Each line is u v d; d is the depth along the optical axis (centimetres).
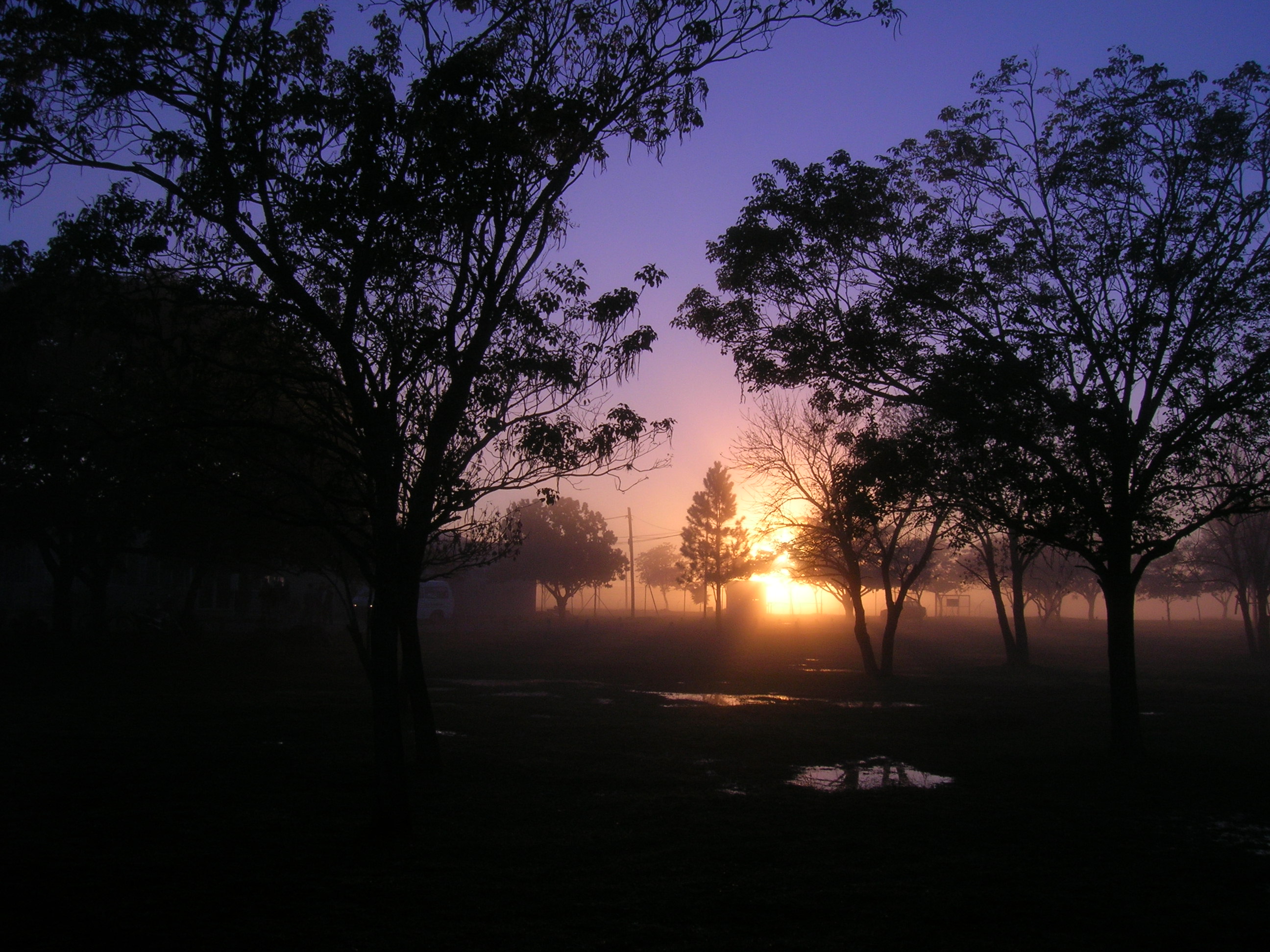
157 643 2725
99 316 885
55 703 1797
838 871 790
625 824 952
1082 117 1397
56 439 902
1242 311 1298
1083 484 1384
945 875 782
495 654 3681
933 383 1333
